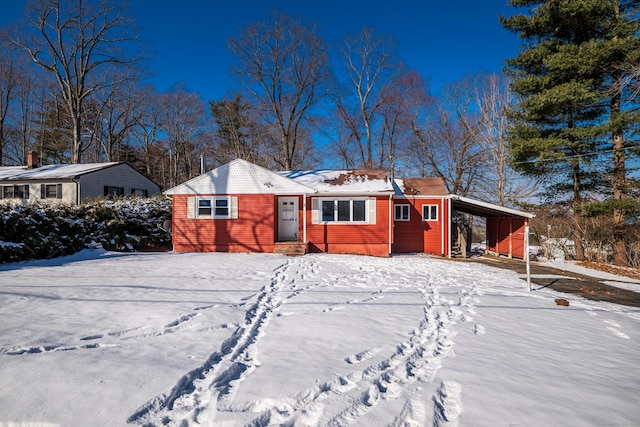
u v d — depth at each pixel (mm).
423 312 6184
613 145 15922
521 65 17422
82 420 2629
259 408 2906
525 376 3617
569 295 8531
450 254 17031
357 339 4656
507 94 25406
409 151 33344
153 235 17938
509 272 12414
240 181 16625
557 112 16656
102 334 4570
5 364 3545
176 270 10117
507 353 4297
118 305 6043
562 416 2846
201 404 2965
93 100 35688
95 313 5539
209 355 3941
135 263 11555
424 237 17938
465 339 4809
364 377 3541
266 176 16578
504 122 25500
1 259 11125
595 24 15141
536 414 2871
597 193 17500
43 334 4484
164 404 2936
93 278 8602
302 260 13336
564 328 5512
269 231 16484
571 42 16453
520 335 5059
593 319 6168
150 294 6941
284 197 17594
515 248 17562
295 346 4355
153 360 3744
